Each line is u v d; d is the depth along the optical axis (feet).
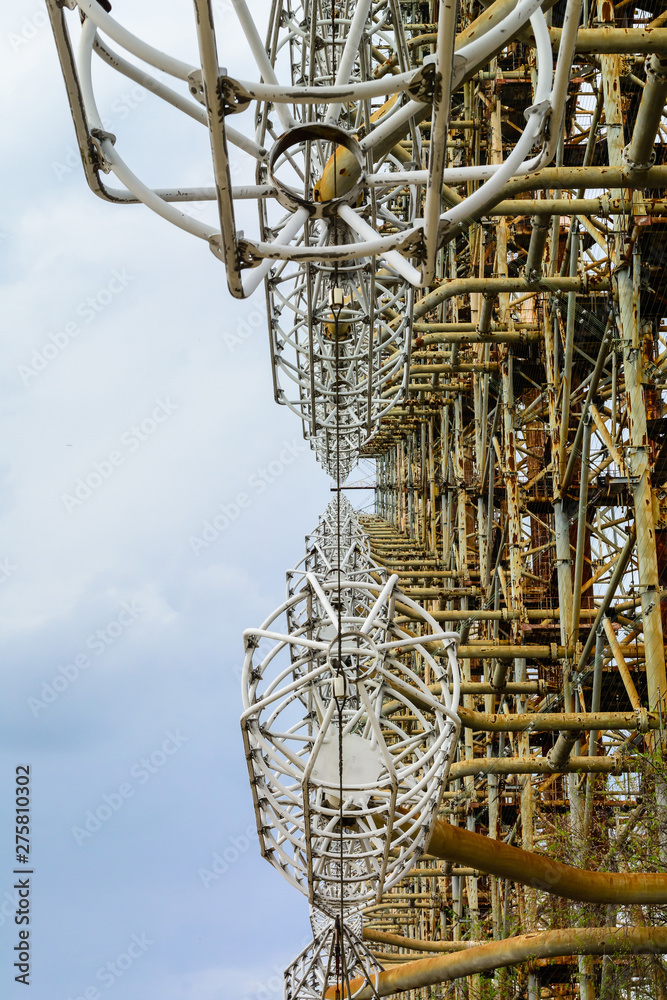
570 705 66.03
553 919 61.52
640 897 48.14
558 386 69.92
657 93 43.55
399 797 40.11
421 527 140.46
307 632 44.86
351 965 45.52
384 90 24.53
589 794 63.93
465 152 85.56
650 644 53.83
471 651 69.05
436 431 130.52
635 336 55.77
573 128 73.41
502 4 35.32
